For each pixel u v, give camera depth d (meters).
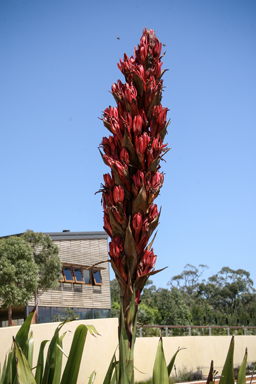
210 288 58.69
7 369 2.75
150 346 10.03
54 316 23.48
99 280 28.80
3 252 20.52
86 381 7.68
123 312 1.63
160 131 1.91
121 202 1.74
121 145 1.85
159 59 2.08
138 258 1.73
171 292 27.89
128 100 1.86
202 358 11.93
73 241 27.89
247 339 14.16
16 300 19.62
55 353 2.78
